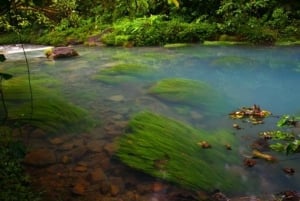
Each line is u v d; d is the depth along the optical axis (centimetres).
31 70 996
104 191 385
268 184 407
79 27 1602
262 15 1407
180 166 422
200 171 418
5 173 390
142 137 484
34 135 508
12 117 557
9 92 699
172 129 517
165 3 1541
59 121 552
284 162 455
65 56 1170
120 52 1239
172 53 1178
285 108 659
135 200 370
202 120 596
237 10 1370
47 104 606
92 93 747
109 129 545
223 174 423
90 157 455
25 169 422
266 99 715
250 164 447
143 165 424
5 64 1116
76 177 410
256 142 512
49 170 424
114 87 789
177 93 705
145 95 725
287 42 1221
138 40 1356
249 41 1270
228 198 377
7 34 1752
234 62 1013
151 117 556
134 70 913
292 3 1368
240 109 653
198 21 1421
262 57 1069
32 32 1681
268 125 575
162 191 384
